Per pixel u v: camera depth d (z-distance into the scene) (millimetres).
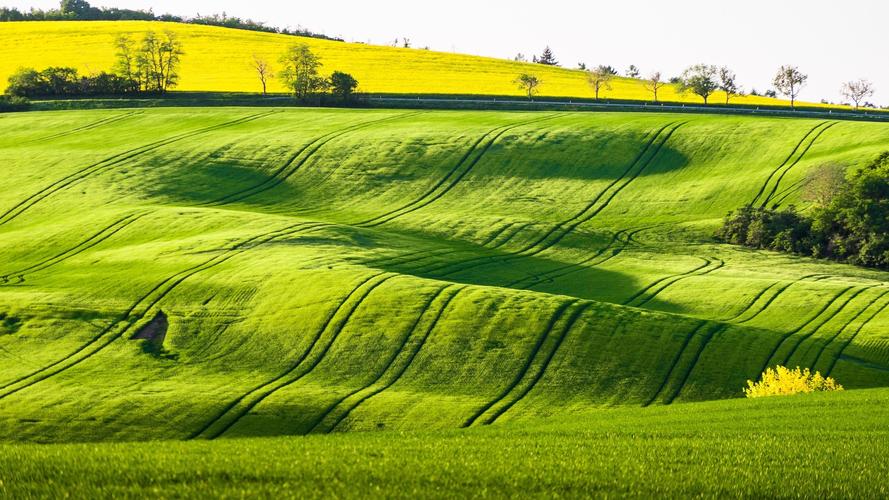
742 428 28422
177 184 92125
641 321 53688
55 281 62969
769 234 81688
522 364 49094
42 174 93188
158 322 55125
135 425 41938
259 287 58875
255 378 48344
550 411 44531
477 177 98125
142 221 77188
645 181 98812
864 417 30328
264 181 95875
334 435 25688
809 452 22547
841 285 66062
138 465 17703
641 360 49594
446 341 51156
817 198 87062
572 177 99500
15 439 40125
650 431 27047
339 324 53219
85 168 94875
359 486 16969
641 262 75875
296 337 52406
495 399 45812
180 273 62125
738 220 83688
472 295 56438
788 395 36375
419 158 101500
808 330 56125
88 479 16578
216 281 60219
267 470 17750
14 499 15266
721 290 65562
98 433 41062
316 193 93438
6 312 56000
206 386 46812
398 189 94688
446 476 18000
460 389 47062
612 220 88625
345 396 45875
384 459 19469
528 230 83562
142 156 99062
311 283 58656
